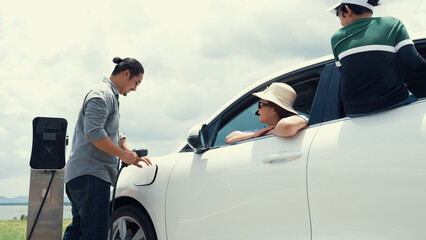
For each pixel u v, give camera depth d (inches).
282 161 97.8
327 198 89.0
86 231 119.5
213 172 111.7
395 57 89.9
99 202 119.6
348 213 86.0
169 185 121.9
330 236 88.0
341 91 94.5
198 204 113.0
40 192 131.6
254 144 106.8
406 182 79.6
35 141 131.1
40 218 130.6
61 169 131.5
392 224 80.7
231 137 114.0
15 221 500.4
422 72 94.7
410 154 80.1
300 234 92.3
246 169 104.1
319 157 91.8
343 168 87.7
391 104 87.8
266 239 97.3
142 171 132.0
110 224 125.0
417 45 94.0
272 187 97.7
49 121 131.7
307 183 92.1
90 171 119.7
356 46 91.7
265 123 113.1
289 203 94.4
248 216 101.3
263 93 114.5
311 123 100.0
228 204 105.8
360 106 90.6
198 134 111.9
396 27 90.0
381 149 83.9
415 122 82.3
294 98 111.5
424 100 84.9
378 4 96.2
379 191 82.6
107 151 117.7
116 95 124.5
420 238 77.4
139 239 129.6
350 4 96.2
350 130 90.6
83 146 120.6
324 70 105.3
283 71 116.3
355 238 84.7
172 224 118.9
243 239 101.6
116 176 125.0
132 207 131.3
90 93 119.9
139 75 125.7
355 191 85.4
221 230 106.5
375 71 89.1
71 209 128.0
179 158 125.0
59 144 131.8
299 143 97.1
